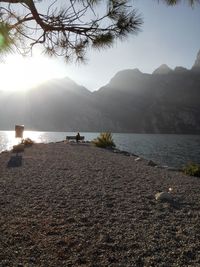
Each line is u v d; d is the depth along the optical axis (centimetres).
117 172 1194
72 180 996
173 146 5903
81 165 1366
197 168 1376
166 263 416
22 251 441
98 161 1535
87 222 573
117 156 1858
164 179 1086
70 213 627
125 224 568
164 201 750
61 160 1543
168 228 553
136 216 620
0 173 1142
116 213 636
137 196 791
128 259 424
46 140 8475
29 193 805
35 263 406
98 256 431
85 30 366
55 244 468
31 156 1717
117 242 481
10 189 853
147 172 1241
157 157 3378
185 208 696
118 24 356
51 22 353
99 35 367
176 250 458
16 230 523
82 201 727
